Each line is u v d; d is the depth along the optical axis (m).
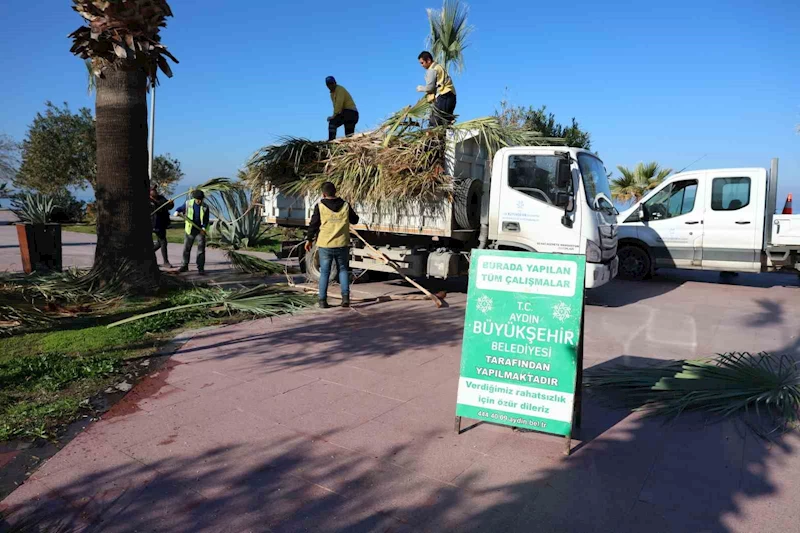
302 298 9.00
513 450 3.92
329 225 8.38
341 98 11.54
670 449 3.93
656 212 12.34
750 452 3.88
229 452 3.85
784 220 10.74
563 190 8.17
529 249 8.58
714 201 11.59
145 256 8.66
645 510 3.17
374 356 6.09
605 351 6.47
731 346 6.73
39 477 3.49
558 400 3.88
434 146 8.72
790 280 12.77
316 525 3.03
